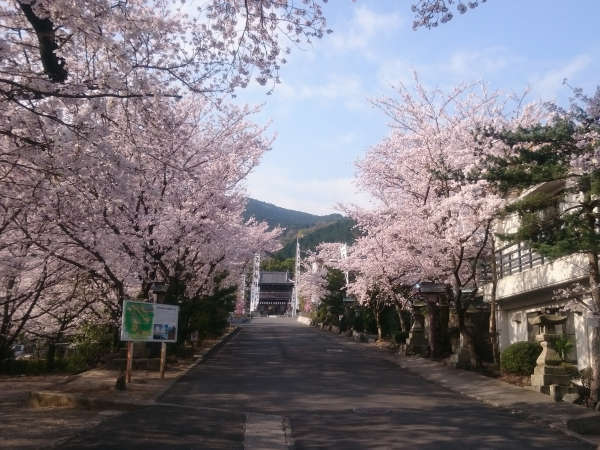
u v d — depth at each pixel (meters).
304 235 139.88
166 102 11.51
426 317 26.98
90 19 9.31
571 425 9.93
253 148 21.00
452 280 23.25
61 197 11.41
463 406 12.89
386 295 30.50
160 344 19.98
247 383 16.09
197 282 23.78
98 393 12.41
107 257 15.77
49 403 11.13
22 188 11.25
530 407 12.27
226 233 21.02
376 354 27.59
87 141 9.44
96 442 7.88
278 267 109.06
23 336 20.80
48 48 9.13
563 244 11.70
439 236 20.83
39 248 15.66
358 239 27.97
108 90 9.96
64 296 19.38
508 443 8.99
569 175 12.20
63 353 24.81
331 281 46.31
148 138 12.38
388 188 24.95
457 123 20.31
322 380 17.20
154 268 18.09
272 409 11.98
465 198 18.02
